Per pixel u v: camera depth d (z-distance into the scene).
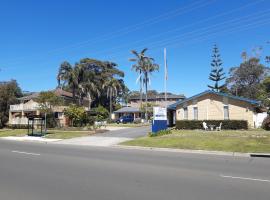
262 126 35.91
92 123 49.94
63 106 56.38
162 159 16.75
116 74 91.62
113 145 25.92
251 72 74.25
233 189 9.68
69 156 18.08
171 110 45.09
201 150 21.06
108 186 10.17
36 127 50.41
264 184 10.38
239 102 36.84
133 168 13.64
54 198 8.80
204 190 9.56
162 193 9.22
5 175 12.20
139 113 84.94
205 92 38.38
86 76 73.19
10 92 62.97
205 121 36.25
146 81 73.19
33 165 14.61
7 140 33.19
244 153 19.45
